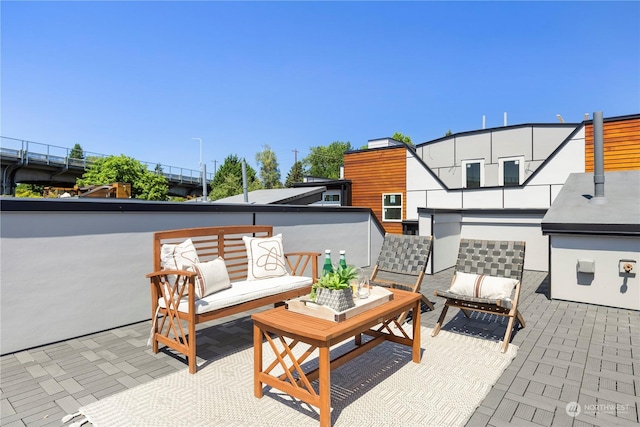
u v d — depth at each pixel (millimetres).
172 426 2145
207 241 4031
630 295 4777
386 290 3221
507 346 3432
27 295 3381
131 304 4199
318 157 56062
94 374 2855
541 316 4496
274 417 2250
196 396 2502
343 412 2309
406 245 4680
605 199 5543
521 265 3895
